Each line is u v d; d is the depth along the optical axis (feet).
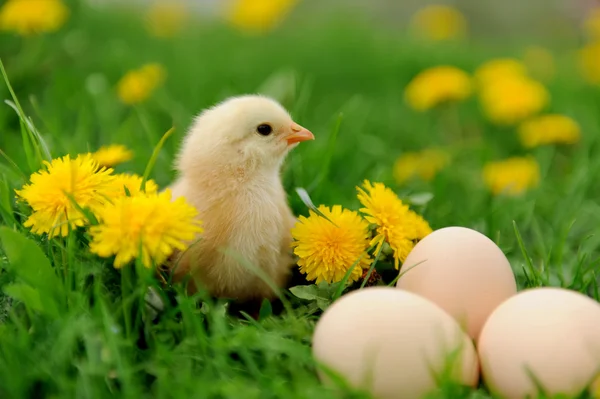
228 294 1.90
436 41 4.83
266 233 1.88
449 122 3.29
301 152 2.34
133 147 2.38
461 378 1.65
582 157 2.66
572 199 2.45
